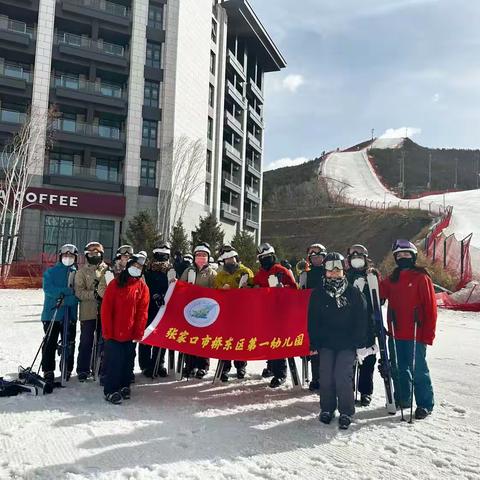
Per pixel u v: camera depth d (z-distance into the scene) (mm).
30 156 32781
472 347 11359
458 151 147000
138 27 40594
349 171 121812
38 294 22922
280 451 4070
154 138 40844
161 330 6215
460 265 36750
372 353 5395
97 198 37844
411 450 4168
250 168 58969
